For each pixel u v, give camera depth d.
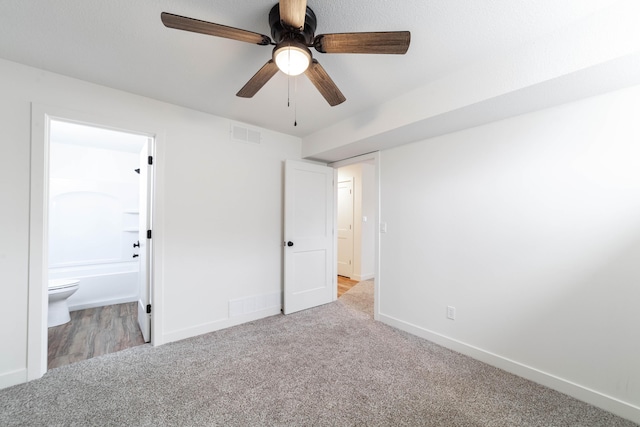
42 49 1.63
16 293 1.77
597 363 1.63
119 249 3.74
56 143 3.40
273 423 1.46
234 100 2.31
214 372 1.93
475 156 2.19
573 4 1.26
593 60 1.33
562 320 1.76
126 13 1.34
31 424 1.44
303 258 3.27
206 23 1.15
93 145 3.52
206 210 2.59
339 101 1.75
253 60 1.74
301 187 3.24
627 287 1.54
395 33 1.18
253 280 2.94
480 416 1.52
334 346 2.34
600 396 1.60
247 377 1.87
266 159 3.04
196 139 2.53
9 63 1.76
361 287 4.39
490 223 2.10
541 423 1.48
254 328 2.71
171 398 1.65
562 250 1.76
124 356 2.15
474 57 1.68
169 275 2.38
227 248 2.74
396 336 2.55
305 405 1.60
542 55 1.49
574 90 1.58
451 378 1.89
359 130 2.57
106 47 1.62
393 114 2.25
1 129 1.73
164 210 2.35
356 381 1.84
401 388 1.77
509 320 1.99
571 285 1.73
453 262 2.32
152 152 2.38
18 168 1.78
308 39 1.33
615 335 1.58
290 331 2.65
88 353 2.20
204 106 2.44
